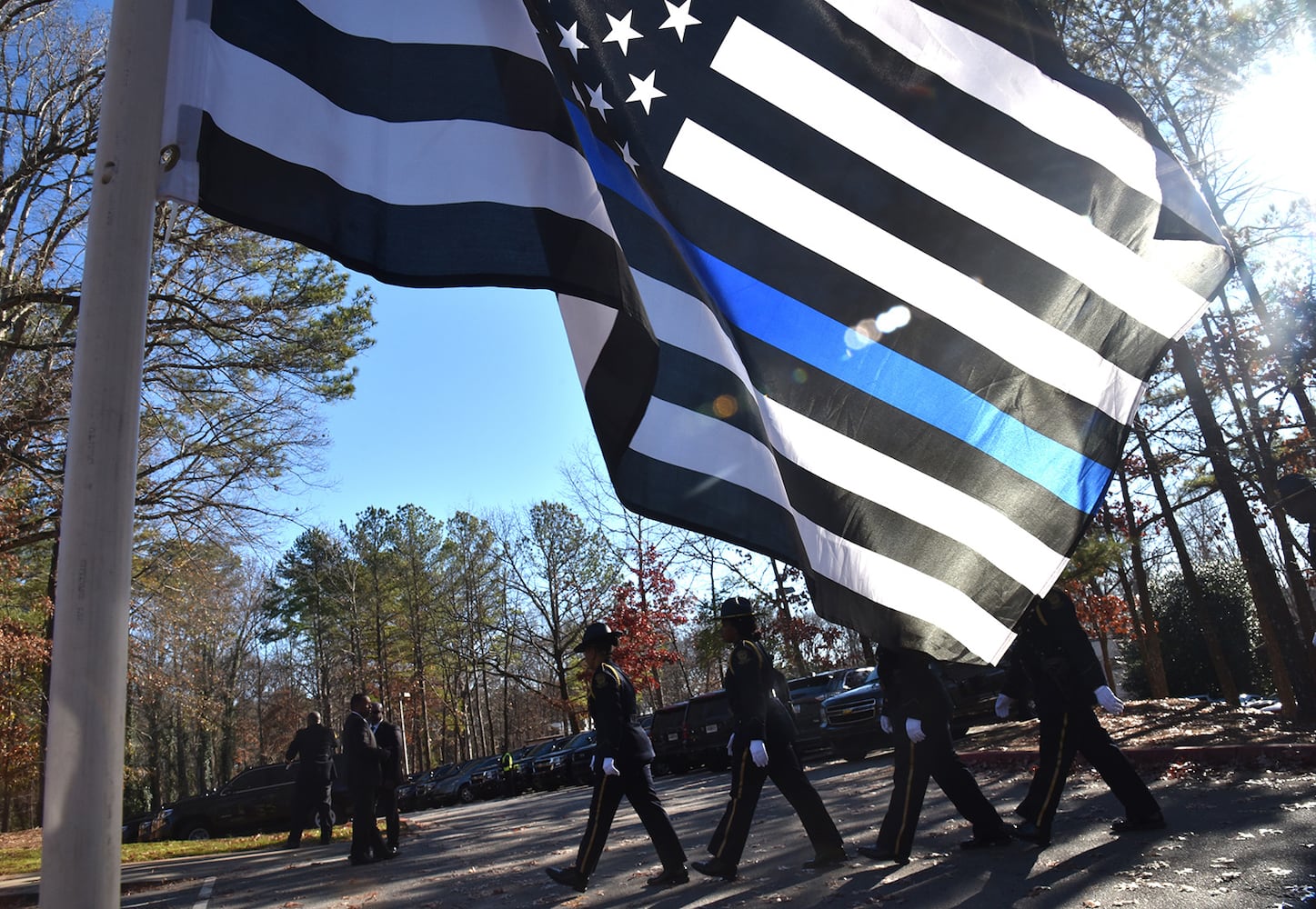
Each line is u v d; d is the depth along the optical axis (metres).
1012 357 4.60
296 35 3.37
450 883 7.86
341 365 17.50
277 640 58.81
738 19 4.44
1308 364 14.74
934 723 6.23
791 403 4.31
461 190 3.45
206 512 18.17
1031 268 4.63
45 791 2.17
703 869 6.40
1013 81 4.70
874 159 4.54
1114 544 13.09
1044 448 4.59
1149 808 6.09
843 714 17.06
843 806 9.80
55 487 16.70
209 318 15.97
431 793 31.20
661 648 36.00
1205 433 14.27
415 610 50.81
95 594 2.25
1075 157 4.73
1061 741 6.16
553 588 42.88
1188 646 26.80
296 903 7.65
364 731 10.33
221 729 52.25
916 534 4.35
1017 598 4.43
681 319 3.97
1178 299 4.76
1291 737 10.06
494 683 62.62
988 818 6.27
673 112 4.32
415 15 3.62
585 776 28.56
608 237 3.46
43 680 19.72
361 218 3.34
